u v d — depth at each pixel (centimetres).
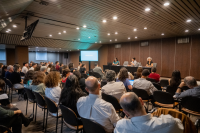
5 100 228
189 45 871
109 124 145
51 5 393
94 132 141
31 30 448
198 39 833
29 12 448
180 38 910
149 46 1078
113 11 445
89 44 1349
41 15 481
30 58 1867
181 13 466
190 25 617
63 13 461
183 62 902
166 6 409
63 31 763
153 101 300
